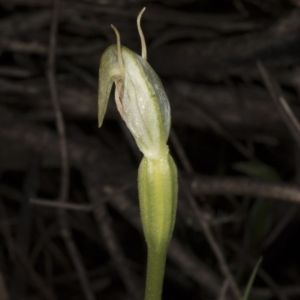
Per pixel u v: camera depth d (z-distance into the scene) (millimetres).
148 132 217
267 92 482
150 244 223
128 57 213
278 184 346
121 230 548
